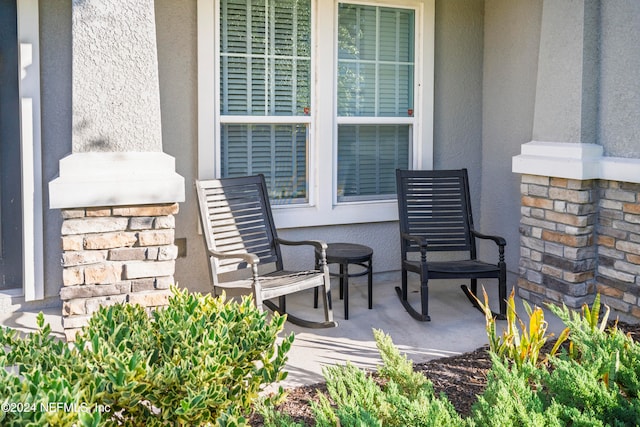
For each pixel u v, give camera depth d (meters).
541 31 4.87
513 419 2.00
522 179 5.08
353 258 4.67
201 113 4.85
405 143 5.70
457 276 4.56
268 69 5.09
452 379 3.49
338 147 5.45
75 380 2.04
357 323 4.59
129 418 2.25
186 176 4.90
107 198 3.69
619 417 2.13
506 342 3.33
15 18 4.48
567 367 2.29
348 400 2.20
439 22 5.68
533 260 4.99
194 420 2.17
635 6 4.23
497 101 5.70
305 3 5.17
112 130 3.76
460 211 5.26
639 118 4.23
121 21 3.75
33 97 4.38
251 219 4.79
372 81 5.48
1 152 4.54
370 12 5.41
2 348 2.30
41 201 4.48
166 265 3.86
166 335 2.33
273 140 5.20
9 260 4.63
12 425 1.70
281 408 3.10
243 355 2.38
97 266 3.72
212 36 4.84
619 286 4.46
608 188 4.50
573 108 4.59
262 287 4.04
